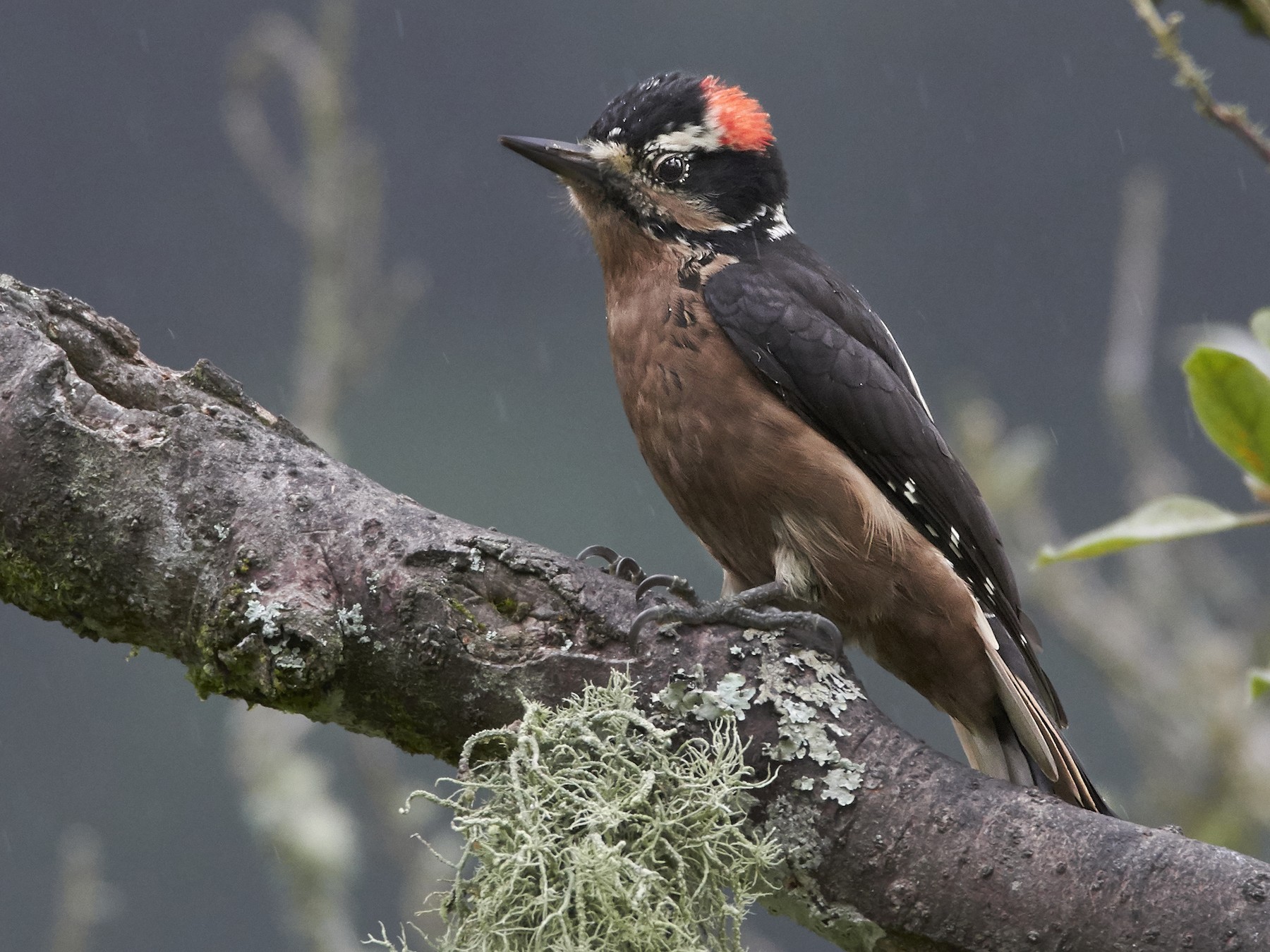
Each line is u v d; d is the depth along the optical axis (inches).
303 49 518.0
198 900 1209.4
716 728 224.7
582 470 1631.4
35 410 235.1
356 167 509.7
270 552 229.6
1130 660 458.9
